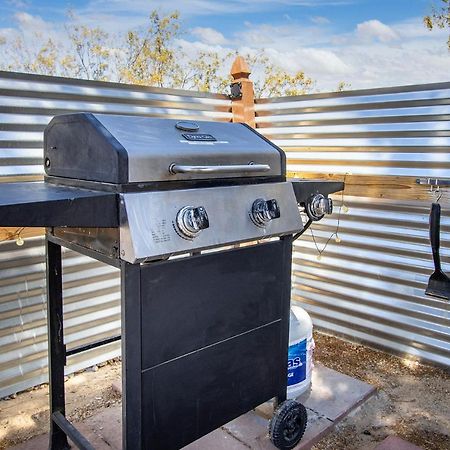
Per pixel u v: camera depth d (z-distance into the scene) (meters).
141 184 1.49
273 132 3.56
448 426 2.45
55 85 2.60
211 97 3.38
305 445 2.21
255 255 1.86
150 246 1.44
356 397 2.60
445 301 2.95
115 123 1.64
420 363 3.15
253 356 1.94
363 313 3.40
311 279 3.69
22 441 2.33
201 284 1.68
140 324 1.52
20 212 1.25
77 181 1.65
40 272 2.80
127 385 1.52
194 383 1.73
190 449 2.14
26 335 2.79
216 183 1.71
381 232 3.18
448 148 2.74
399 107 2.88
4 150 2.49
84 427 2.35
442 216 2.85
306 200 2.12
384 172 3.05
